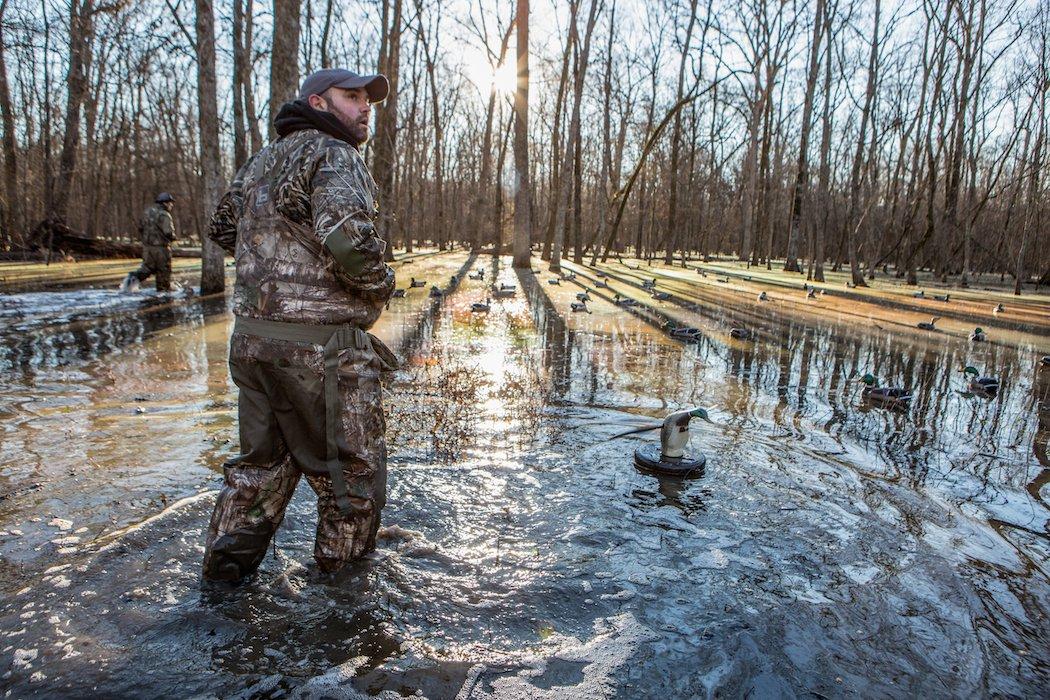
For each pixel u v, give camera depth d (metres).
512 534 2.96
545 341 8.69
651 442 4.40
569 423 4.81
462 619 2.29
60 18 20.19
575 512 3.21
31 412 4.71
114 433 4.22
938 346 9.45
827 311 13.80
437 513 3.15
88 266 19.17
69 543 2.72
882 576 2.70
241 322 2.34
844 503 3.46
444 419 4.81
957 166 23.22
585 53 21.73
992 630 2.35
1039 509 3.50
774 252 51.91
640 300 14.41
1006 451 4.54
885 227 29.95
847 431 4.91
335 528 2.52
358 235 2.16
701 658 2.11
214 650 2.07
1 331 8.25
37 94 25.39
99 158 32.69
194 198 38.62
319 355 2.30
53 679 1.90
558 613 2.36
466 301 13.07
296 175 2.22
